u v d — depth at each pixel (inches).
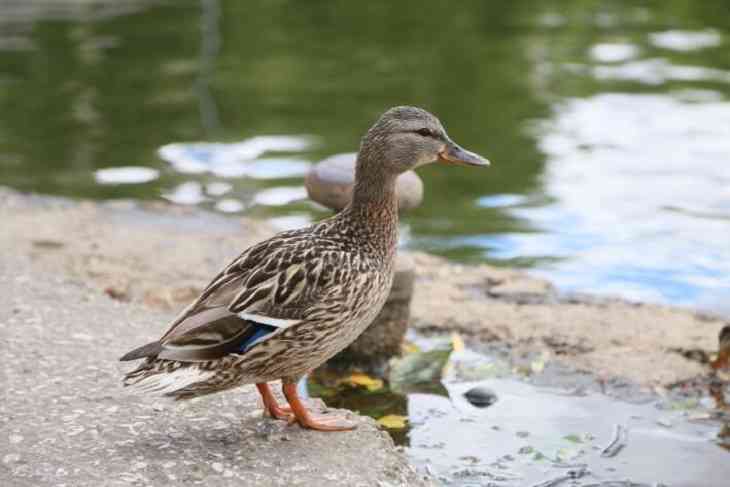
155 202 494.0
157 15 933.8
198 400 278.8
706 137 594.6
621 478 276.7
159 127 613.9
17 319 326.3
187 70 741.3
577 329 365.4
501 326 368.5
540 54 786.8
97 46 809.5
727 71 732.0
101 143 587.5
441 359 337.1
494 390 327.0
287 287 241.9
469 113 634.2
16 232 442.6
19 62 757.9
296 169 546.3
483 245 458.6
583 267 434.0
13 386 281.0
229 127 612.1
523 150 577.3
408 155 266.4
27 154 568.7
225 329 235.9
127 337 319.0
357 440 261.9
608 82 705.6
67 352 304.2
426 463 283.7
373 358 344.8
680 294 408.2
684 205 502.6
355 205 263.7
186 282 394.3
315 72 735.1
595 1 1011.3
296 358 248.5
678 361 342.0
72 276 392.5
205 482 238.2
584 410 314.2
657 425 305.6
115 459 246.7
